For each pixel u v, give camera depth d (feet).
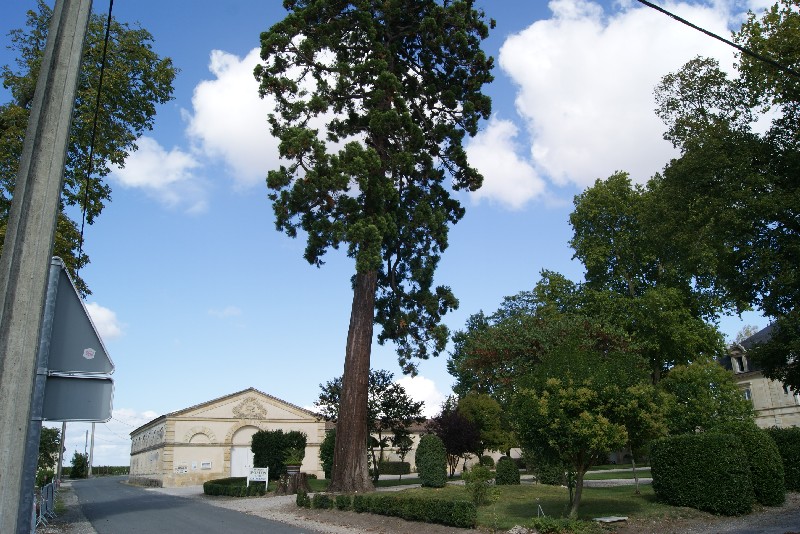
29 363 13.10
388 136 77.77
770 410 151.64
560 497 63.82
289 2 81.51
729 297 83.71
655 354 125.18
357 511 59.21
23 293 13.46
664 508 51.57
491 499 59.77
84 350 13.96
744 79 75.25
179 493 113.60
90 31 68.85
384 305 86.89
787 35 64.39
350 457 72.13
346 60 80.84
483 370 98.07
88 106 66.90
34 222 14.01
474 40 86.17
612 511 50.90
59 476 166.20
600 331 89.97
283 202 73.61
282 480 91.61
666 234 82.17
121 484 183.73
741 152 72.69
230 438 152.25
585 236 136.05
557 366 49.03
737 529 43.57
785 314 70.54
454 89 85.30
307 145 71.05
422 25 81.66
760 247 72.13
